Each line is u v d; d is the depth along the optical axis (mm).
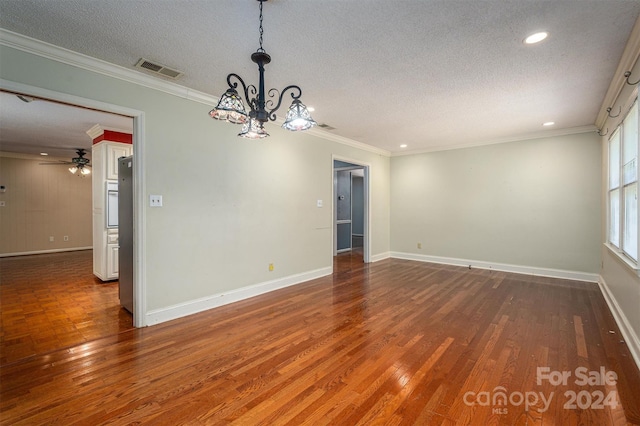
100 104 2643
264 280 4125
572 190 4809
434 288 4320
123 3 1855
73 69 2504
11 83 2217
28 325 2998
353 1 1841
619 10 1913
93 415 1701
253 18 2018
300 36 2232
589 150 4660
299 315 3268
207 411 1740
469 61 2605
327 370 2174
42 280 4797
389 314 3291
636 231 2447
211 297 3496
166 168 3098
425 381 2039
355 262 6348
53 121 4371
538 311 3369
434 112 3971
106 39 2275
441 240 6172
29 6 1879
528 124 4527
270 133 4199
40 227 7469
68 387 1967
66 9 1920
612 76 2869
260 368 2201
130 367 2211
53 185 7652
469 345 2557
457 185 5949
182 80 3010
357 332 2822
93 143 5008
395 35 2225
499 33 2193
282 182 4387
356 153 5879
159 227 3055
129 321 3096
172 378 2072
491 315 3252
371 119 4266
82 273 5281
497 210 5496
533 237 5156
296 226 4621
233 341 2639
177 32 2186
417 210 6488
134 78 2832
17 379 2061
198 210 3367
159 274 3059
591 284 4516
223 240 3617
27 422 1646
